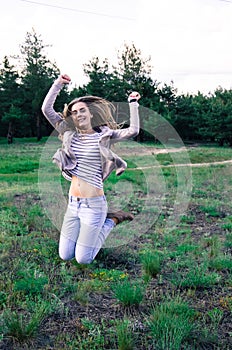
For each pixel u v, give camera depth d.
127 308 4.32
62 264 5.39
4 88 41.81
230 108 37.28
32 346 3.59
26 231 7.18
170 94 36.47
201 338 3.71
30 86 43.19
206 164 20.58
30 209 8.74
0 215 8.19
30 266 5.34
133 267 5.62
